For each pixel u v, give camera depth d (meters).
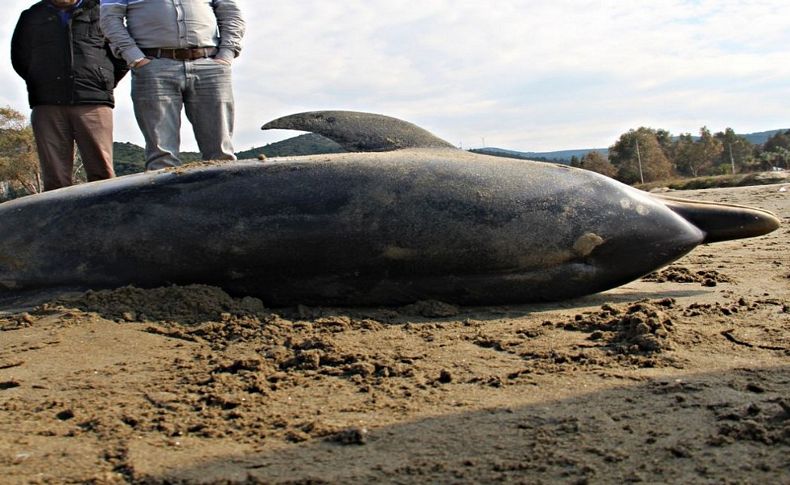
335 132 6.73
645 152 85.88
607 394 3.71
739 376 3.88
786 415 3.26
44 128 8.75
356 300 5.93
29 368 4.42
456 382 4.03
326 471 2.96
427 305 5.86
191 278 5.88
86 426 3.53
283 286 5.86
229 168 6.00
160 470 3.01
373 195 5.74
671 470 2.85
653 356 4.27
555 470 2.90
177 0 7.80
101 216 5.96
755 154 106.50
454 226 5.72
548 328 5.08
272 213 5.73
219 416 3.62
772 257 8.08
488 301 6.01
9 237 6.08
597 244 5.95
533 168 6.16
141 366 4.45
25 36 8.61
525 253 5.83
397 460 3.04
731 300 5.87
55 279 5.98
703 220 6.48
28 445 3.29
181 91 7.98
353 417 3.55
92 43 8.75
